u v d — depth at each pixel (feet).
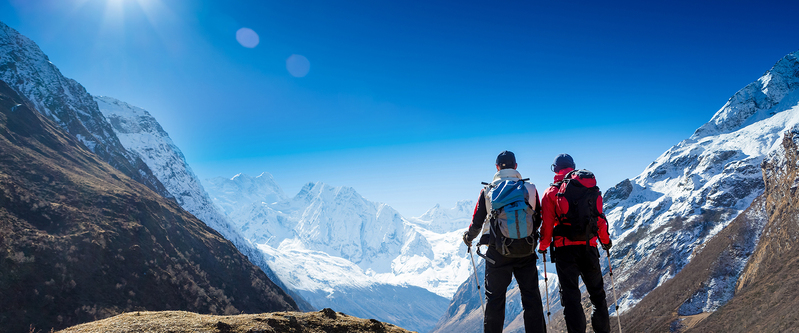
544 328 16.30
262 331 21.72
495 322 16.51
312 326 24.45
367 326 26.23
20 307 203.72
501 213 16.20
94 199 360.07
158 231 378.94
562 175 18.22
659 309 485.56
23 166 353.92
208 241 461.78
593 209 16.67
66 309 221.25
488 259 17.02
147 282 288.51
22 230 258.37
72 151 494.59
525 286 16.85
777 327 238.27
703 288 459.32
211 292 351.25
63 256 254.27
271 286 466.29
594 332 17.21
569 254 17.30
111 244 296.92
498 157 18.58
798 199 400.26
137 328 20.17
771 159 558.56
